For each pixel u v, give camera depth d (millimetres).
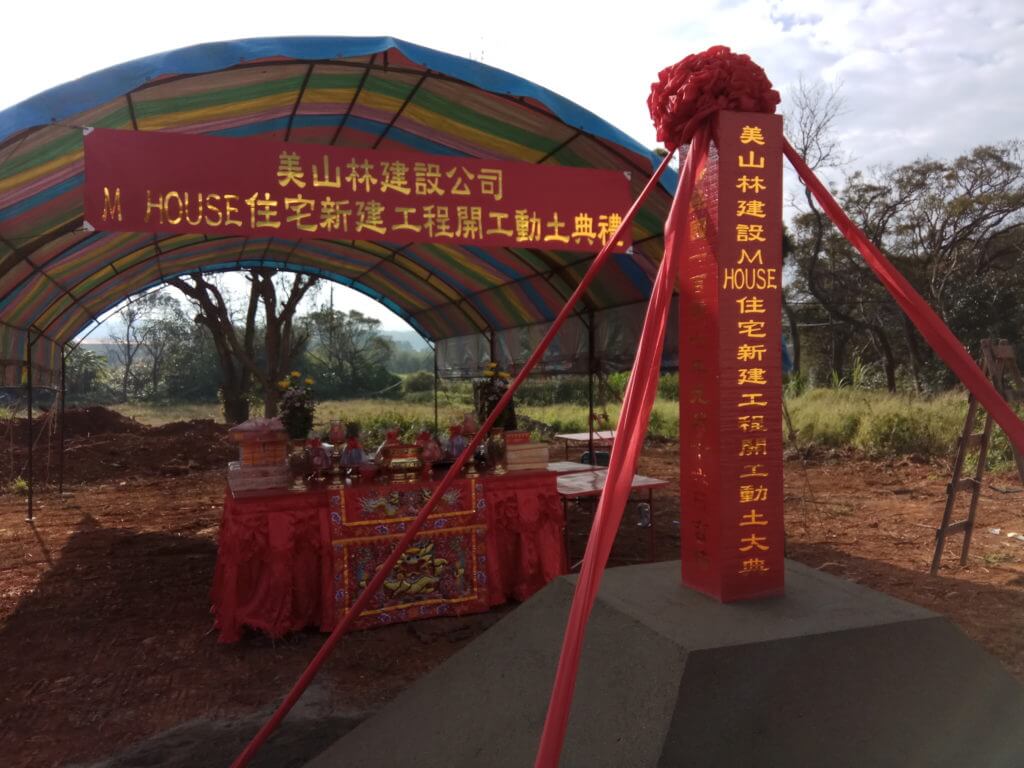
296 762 3293
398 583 5176
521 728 2379
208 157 4289
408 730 2707
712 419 2662
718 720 2074
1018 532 7215
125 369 43281
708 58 2580
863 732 2145
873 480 10453
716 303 2602
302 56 4137
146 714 3885
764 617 2459
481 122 5523
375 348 44375
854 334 29516
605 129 4961
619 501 1934
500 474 5562
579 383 26391
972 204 24531
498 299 9711
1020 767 2148
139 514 9328
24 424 16281
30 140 4195
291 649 4766
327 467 5293
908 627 2418
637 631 2410
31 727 3742
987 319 24969
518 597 5582
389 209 4578
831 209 2641
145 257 8508
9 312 7250
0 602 5746
